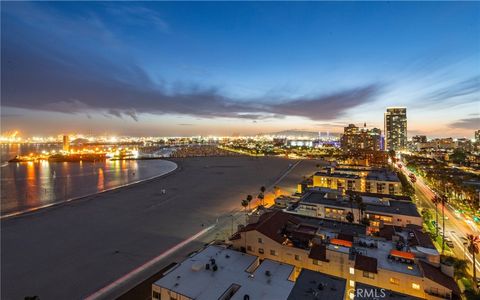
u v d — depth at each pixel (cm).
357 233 5319
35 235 7481
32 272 5306
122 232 7681
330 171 14275
